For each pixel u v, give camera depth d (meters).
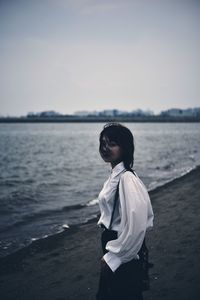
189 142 65.44
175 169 22.94
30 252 6.46
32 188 16.94
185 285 3.80
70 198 13.41
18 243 7.16
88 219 9.16
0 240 7.43
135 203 1.89
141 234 1.88
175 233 6.00
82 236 7.24
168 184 14.47
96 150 52.00
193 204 8.67
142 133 122.06
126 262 2.02
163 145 56.56
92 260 5.52
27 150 51.53
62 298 4.15
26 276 5.17
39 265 5.64
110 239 2.08
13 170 26.67
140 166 25.28
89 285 4.44
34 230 8.27
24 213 10.53
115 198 2.06
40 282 4.84
